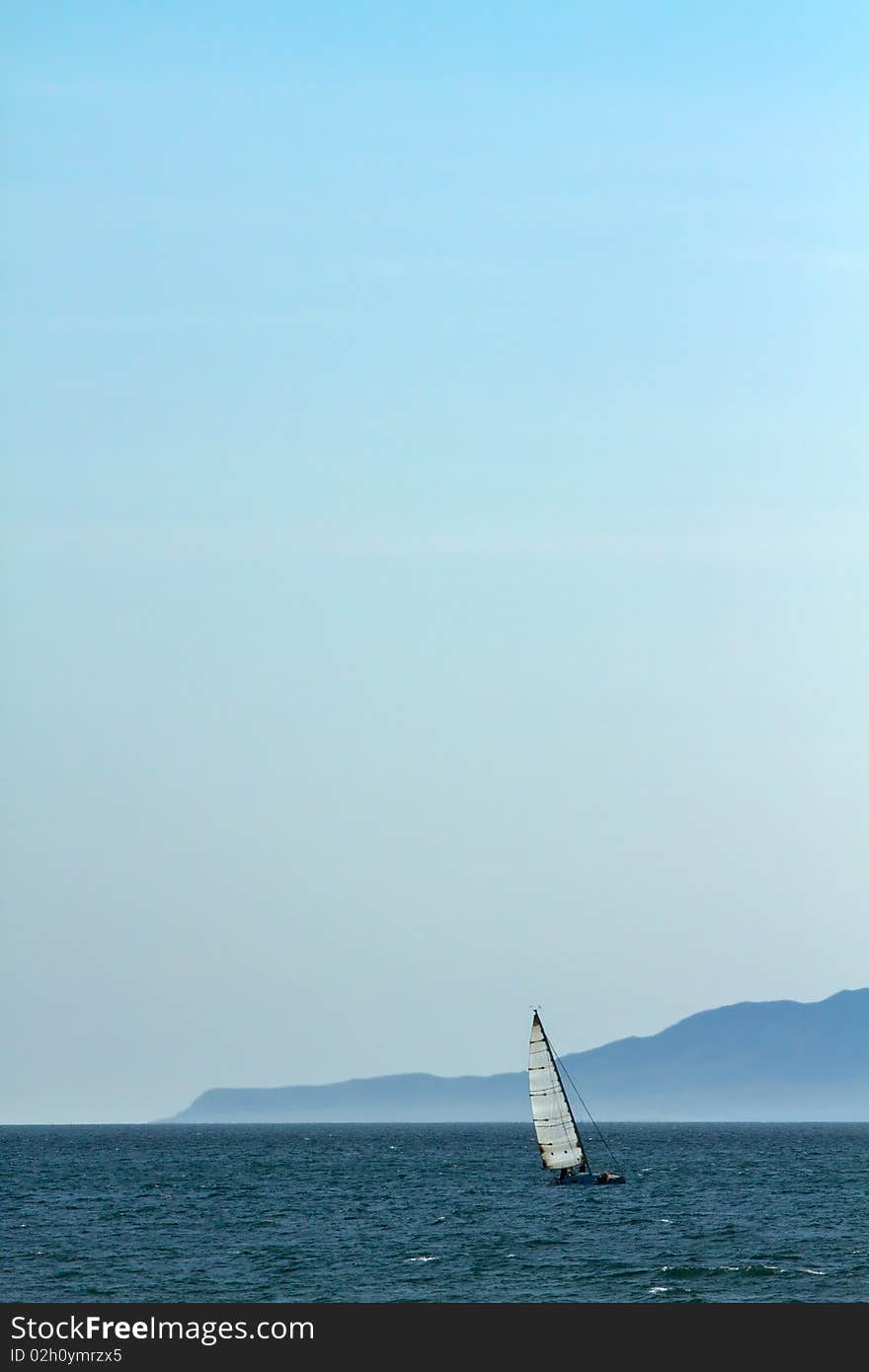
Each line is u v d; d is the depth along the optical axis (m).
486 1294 108.62
